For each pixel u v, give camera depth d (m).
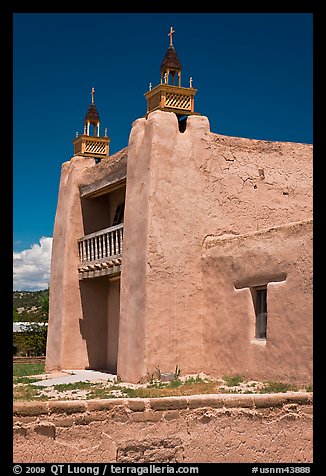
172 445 8.86
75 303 18.88
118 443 8.64
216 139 15.41
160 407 8.88
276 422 9.28
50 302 19.83
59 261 19.44
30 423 8.23
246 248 13.38
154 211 14.20
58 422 8.38
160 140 14.52
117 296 18.73
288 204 16.17
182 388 12.06
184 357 14.15
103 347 19.09
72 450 8.41
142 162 14.74
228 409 9.13
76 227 19.23
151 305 13.88
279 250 12.40
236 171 15.55
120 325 14.84
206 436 9.00
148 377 13.61
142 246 14.22
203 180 14.98
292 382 11.73
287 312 12.02
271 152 16.23
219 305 14.08
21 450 8.13
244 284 13.42
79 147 20.00
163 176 14.44
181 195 14.62
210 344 14.21
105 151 20.09
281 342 12.10
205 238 14.81
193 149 14.98
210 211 14.98
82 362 18.72
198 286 14.57
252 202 15.66
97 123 20.19
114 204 19.50
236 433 9.11
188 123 15.13
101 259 17.39
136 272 14.38
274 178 16.11
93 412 8.59
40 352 31.52
